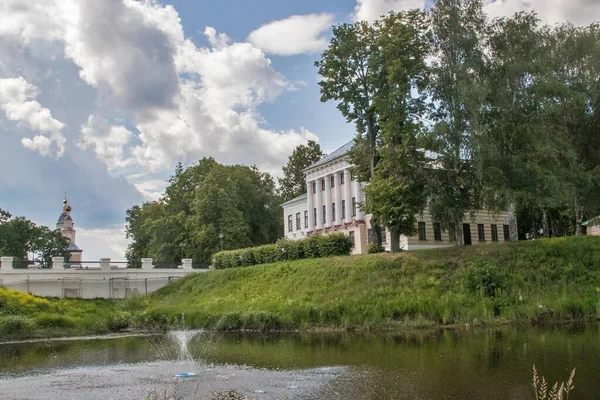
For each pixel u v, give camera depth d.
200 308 40.50
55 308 40.47
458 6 40.97
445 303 30.84
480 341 22.52
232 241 70.81
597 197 43.03
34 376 17.97
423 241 56.06
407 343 23.30
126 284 53.47
